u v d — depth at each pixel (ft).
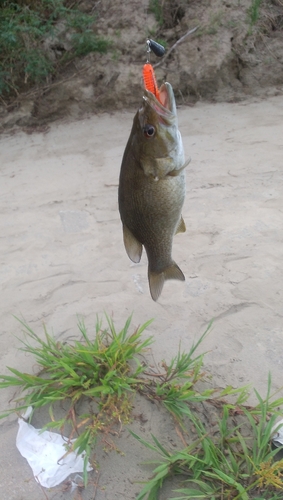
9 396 2.80
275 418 2.33
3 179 5.12
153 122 1.67
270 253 3.58
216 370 2.77
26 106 6.37
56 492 2.30
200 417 2.53
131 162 1.78
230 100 6.26
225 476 2.07
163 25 6.63
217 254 3.65
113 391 2.55
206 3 6.57
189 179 4.59
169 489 2.24
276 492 2.13
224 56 6.31
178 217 1.92
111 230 4.09
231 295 3.27
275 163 4.66
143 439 2.45
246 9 6.49
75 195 4.65
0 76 6.40
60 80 6.49
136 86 6.33
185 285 3.40
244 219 3.98
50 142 5.83
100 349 2.78
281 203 4.10
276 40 6.48
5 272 3.76
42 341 2.92
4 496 2.31
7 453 2.48
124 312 3.24
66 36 6.57
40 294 3.50
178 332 3.04
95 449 2.44
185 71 6.34
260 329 2.99
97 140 5.71
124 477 2.32
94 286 3.51
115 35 6.51
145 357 2.88
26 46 6.40
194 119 5.85
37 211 4.48
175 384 2.63
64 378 2.70
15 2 6.72
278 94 6.19
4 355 3.05
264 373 2.73
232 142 5.16
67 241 4.03
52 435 2.50
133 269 3.63
